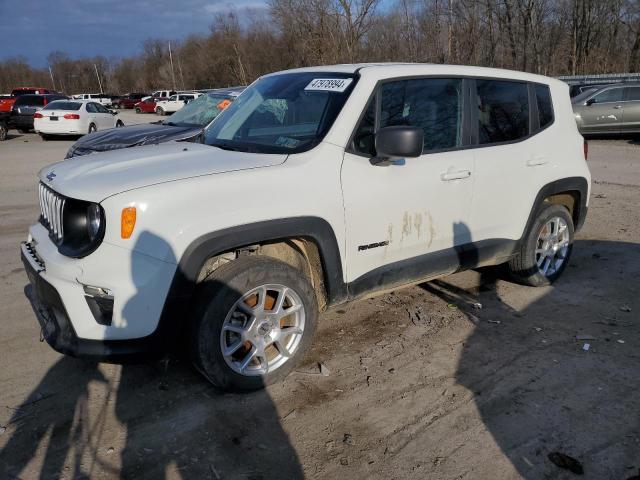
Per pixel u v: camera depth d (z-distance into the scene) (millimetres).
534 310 4559
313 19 30094
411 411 3178
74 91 106688
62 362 3703
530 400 3275
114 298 2854
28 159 15117
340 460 2789
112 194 2893
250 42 45000
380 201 3613
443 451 2848
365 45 30438
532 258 4832
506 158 4371
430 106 3973
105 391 3367
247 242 3088
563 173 4852
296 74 4242
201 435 2965
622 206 8297
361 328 4215
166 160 3398
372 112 3648
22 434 2967
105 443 2900
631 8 34625
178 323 2992
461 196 4082
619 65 34656
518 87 4609
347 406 3223
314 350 3877
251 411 3170
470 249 4266
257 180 3145
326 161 3402
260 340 3291
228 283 3082
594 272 5469
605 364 3676
